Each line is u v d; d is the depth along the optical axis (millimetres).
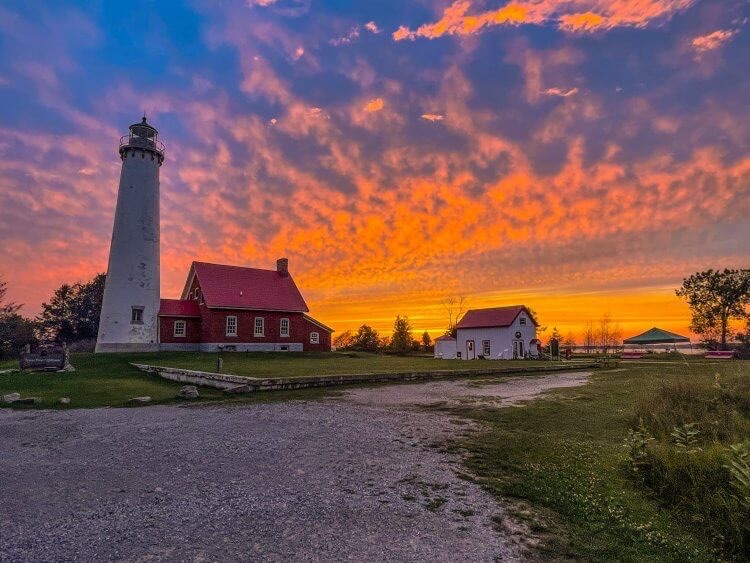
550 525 5125
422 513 5328
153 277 34406
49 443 8523
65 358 22203
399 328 59844
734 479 5727
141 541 4582
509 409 11852
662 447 7027
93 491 5969
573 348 64875
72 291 59250
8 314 43875
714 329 50438
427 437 8805
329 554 4359
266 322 37000
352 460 7312
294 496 5789
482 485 6238
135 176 34344
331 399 13695
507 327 44875
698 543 4918
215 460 7309
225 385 15859
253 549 4438
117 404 13188
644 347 56812
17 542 4543
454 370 21062
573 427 9703
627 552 4609
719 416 9508
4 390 15961
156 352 31641
